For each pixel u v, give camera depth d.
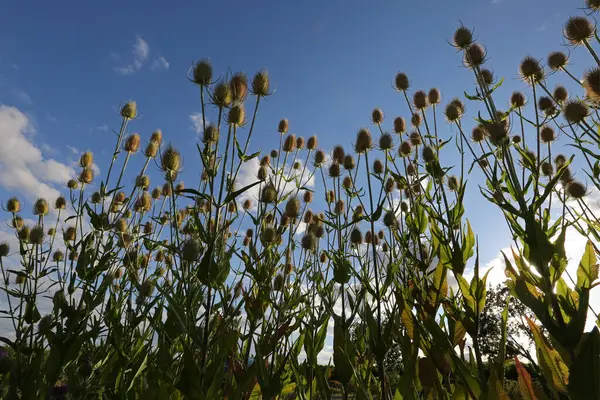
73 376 1.04
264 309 1.09
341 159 1.34
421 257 1.01
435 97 1.26
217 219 0.81
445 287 0.92
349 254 1.19
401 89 1.32
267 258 1.07
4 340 1.12
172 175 0.93
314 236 1.29
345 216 1.26
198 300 0.91
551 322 0.64
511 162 0.76
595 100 0.86
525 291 0.68
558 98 1.09
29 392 0.99
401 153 1.30
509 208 0.74
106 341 1.21
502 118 0.93
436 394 0.85
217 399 0.77
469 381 0.75
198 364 0.92
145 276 1.29
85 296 1.10
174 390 0.84
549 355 0.73
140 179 1.34
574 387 0.57
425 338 0.86
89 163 1.49
